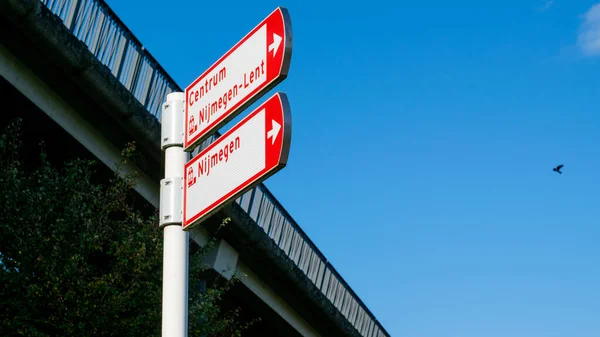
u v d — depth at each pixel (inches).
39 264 493.7
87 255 519.5
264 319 1023.6
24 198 521.0
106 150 675.4
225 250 850.1
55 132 625.9
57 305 486.9
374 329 1269.7
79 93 623.5
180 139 209.9
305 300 1039.6
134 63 654.5
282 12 181.2
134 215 577.0
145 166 720.3
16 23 541.6
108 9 617.6
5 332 483.5
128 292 505.0
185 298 192.7
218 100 197.9
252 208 855.7
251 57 189.6
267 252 898.1
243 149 184.1
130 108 648.4
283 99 175.3
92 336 496.1
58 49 569.0
